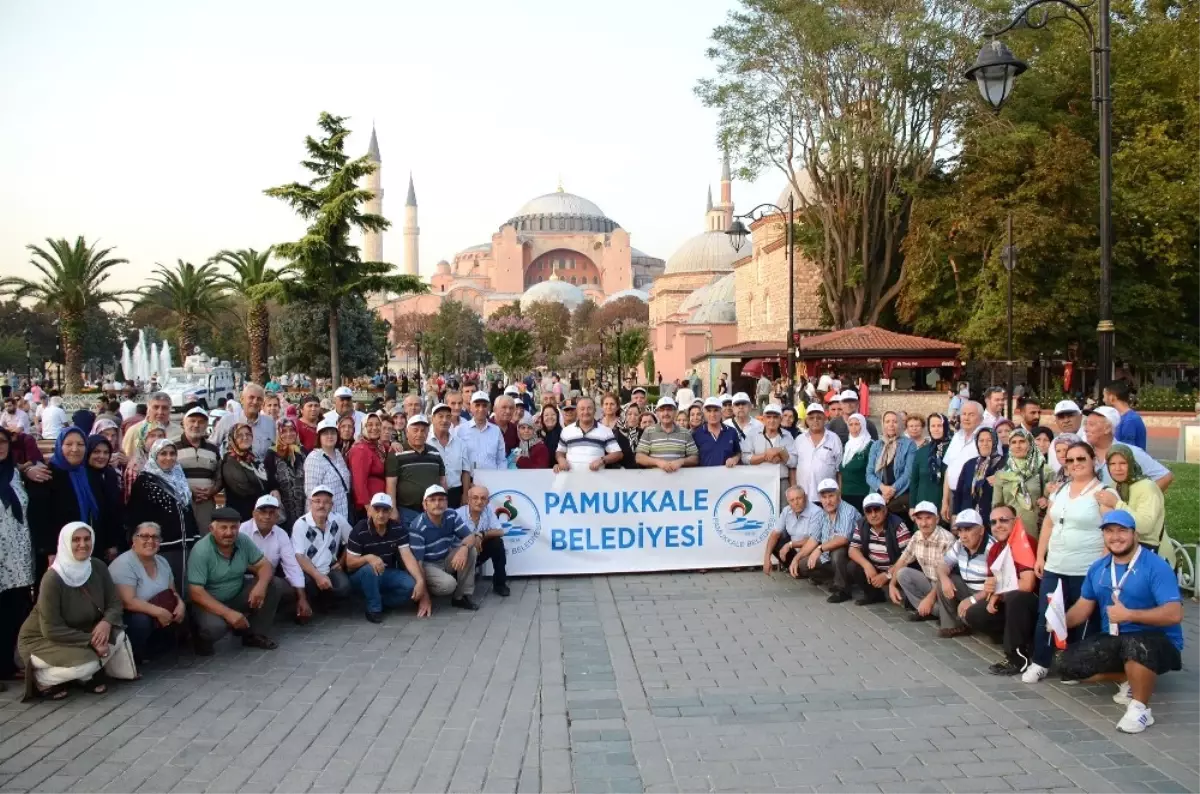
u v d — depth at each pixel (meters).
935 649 7.96
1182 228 32.34
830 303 42.88
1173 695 6.68
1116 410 9.02
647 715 6.39
